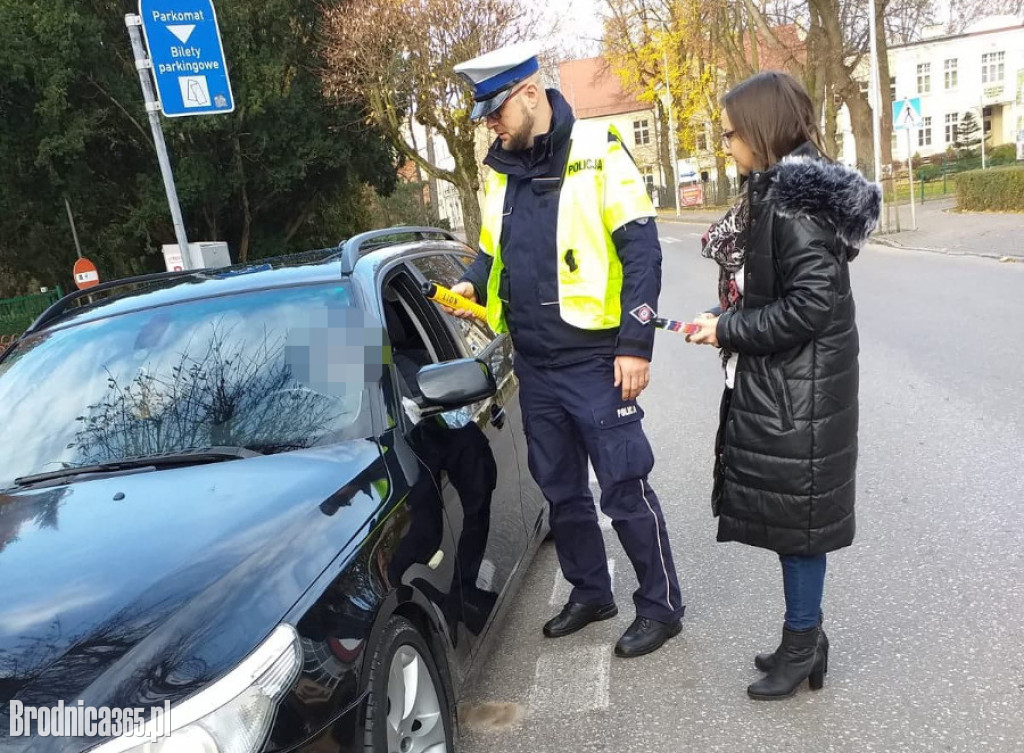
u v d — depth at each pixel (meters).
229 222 23.03
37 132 18.06
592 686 3.06
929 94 60.25
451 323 3.49
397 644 2.12
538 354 3.11
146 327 2.97
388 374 2.75
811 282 2.46
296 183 22.83
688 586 3.78
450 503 2.69
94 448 2.60
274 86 19.73
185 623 1.71
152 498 2.23
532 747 2.74
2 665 1.65
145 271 22.16
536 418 3.21
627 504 3.14
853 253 2.56
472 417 3.19
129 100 18.58
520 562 3.43
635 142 65.88
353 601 1.97
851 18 25.12
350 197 28.39
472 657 2.67
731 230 2.72
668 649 3.26
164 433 2.60
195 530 2.04
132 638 1.68
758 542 2.73
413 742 2.23
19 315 15.36
